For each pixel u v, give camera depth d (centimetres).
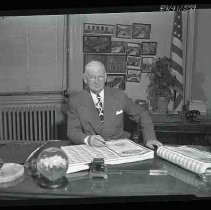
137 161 135
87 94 205
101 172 117
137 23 333
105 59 336
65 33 333
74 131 190
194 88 333
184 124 277
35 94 339
